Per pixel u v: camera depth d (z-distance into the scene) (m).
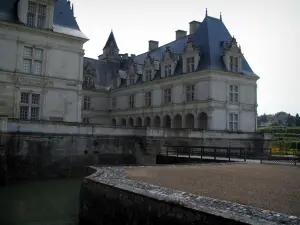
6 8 30.75
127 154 30.19
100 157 28.64
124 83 57.28
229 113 40.75
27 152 24.95
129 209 10.33
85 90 56.19
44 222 14.15
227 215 7.26
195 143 34.81
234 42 42.28
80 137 27.67
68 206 17.06
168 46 51.56
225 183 12.63
